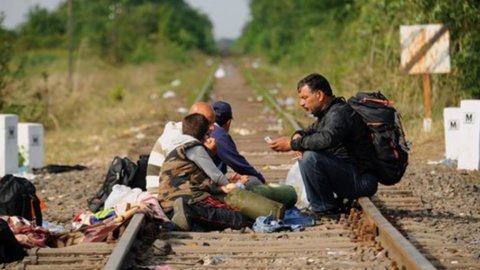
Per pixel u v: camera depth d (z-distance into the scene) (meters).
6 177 21.23
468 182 27.91
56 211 24.64
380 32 49.28
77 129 53.41
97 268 16.88
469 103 30.19
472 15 41.44
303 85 21.30
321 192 21.64
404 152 21.75
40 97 55.62
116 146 42.88
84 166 35.03
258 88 77.69
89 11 187.38
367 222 19.69
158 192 20.78
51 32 187.62
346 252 18.09
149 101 69.44
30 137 33.72
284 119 45.56
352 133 21.27
